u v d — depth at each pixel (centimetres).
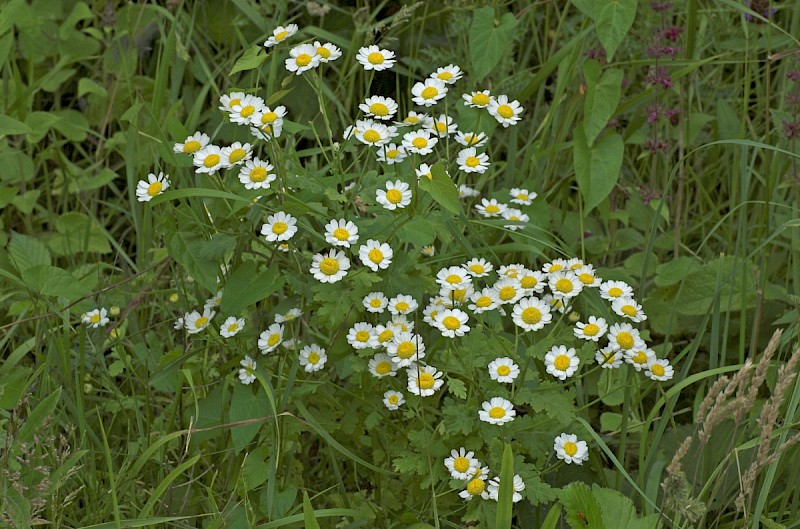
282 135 140
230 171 133
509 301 129
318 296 127
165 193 127
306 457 139
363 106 132
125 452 140
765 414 117
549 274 130
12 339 148
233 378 136
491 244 151
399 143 140
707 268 148
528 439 127
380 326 127
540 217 148
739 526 131
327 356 131
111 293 146
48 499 126
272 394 126
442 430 128
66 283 136
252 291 128
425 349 134
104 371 138
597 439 126
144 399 142
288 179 130
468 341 129
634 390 140
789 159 153
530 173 158
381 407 132
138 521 123
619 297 130
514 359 130
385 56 133
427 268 134
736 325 149
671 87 153
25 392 131
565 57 156
